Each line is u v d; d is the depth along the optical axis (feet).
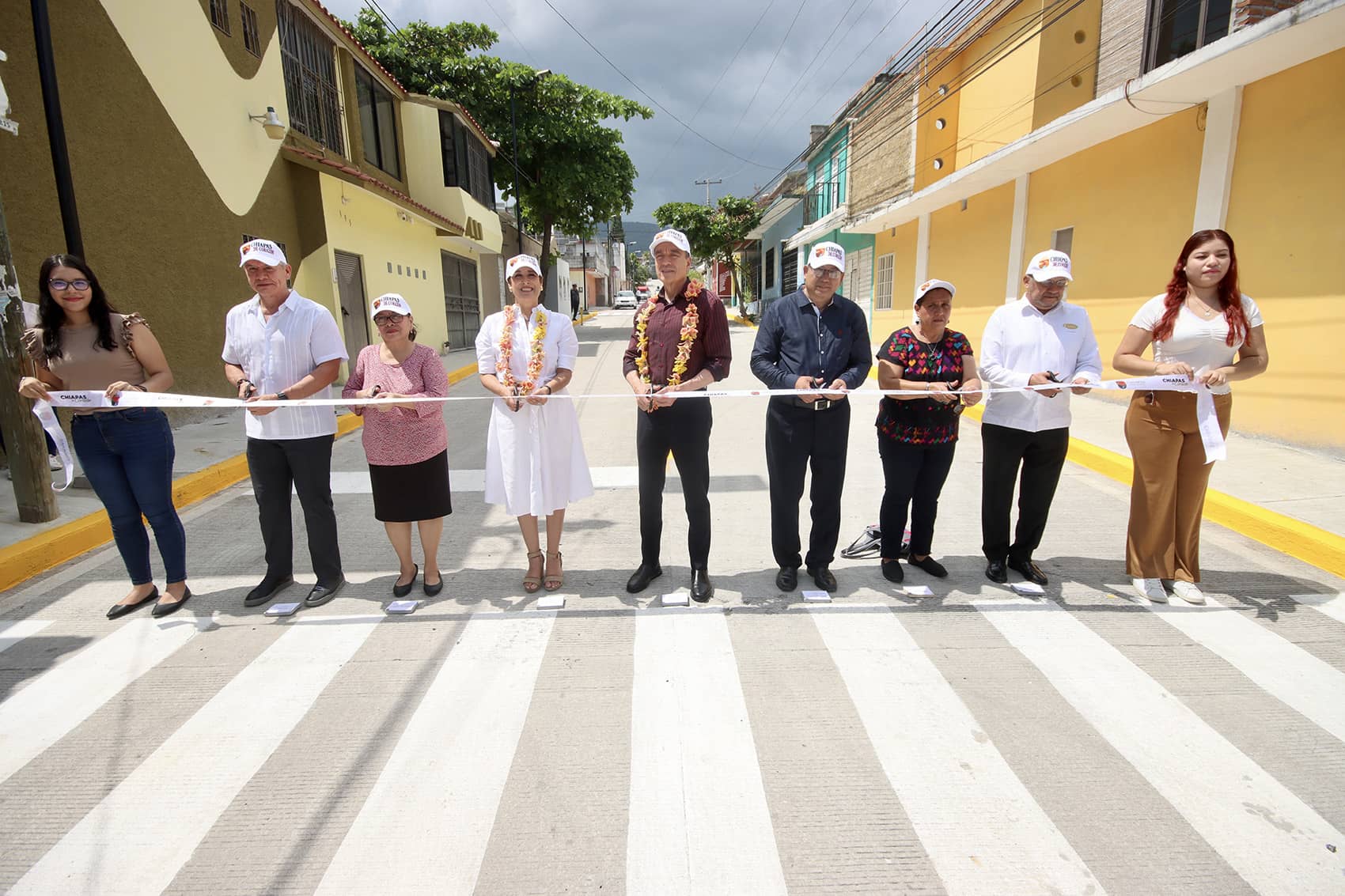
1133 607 12.12
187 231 27.07
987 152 41.39
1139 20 29.94
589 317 125.39
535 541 12.87
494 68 73.67
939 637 11.21
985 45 40.88
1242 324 11.12
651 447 12.15
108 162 23.16
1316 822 7.38
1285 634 11.16
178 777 8.20
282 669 10.47
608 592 13.03
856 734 8.86
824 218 65.62
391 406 11.87
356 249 40.04
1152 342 12.08
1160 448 11.84
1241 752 8.45
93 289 10.96
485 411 33.19
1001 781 8.01
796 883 6.70
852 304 12.00
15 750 8.71
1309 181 20.27
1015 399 12.02
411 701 9.62
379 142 49.57
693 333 11.46
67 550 14.93
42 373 11.25
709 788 7.95
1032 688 9.79
